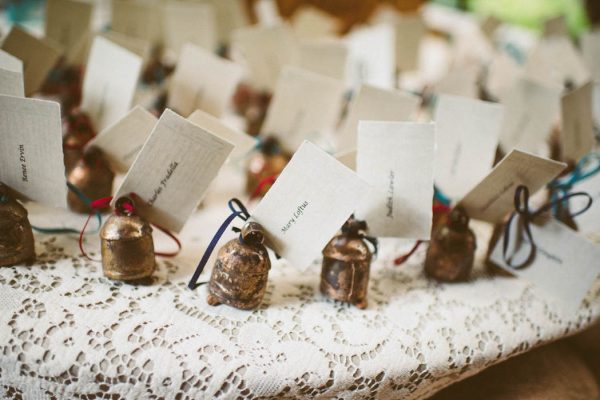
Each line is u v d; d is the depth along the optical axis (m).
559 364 0.48
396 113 0.48
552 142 0.56
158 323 0.38
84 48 0.58
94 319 0.38
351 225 0.41
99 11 0.82
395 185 0.41
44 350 0.35
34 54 0.48
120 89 0.46
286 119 0.53
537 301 0.45
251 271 0.39
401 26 0.66
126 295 0.40
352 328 0.40
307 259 0.41
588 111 0.49
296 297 0.42
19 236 0.40
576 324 0.44
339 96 0.52
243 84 0.70
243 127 0.66
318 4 0.96
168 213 0.42
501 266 0.47
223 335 0.38
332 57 0.59
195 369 0.36
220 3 0.72
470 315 0.43
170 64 0.66
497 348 0.41
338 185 0.38
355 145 0.49
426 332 0.41
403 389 0.39
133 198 0.41
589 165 0.56
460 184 0.47
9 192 0.41
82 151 0.47
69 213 0.48
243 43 0.62
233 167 0.61
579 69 0.67
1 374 0.36
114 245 0.39
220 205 0.54
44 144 0.39
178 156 0.39
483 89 0.64
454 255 0.45
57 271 0.41
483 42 0.79
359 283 0.41
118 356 0.36
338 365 0.37
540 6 1.04
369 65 0.76
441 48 0.96
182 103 0.51
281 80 0.51
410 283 0.45
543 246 0.44
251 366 0.36
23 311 0.37
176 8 0.63
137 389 0.36
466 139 0.46
